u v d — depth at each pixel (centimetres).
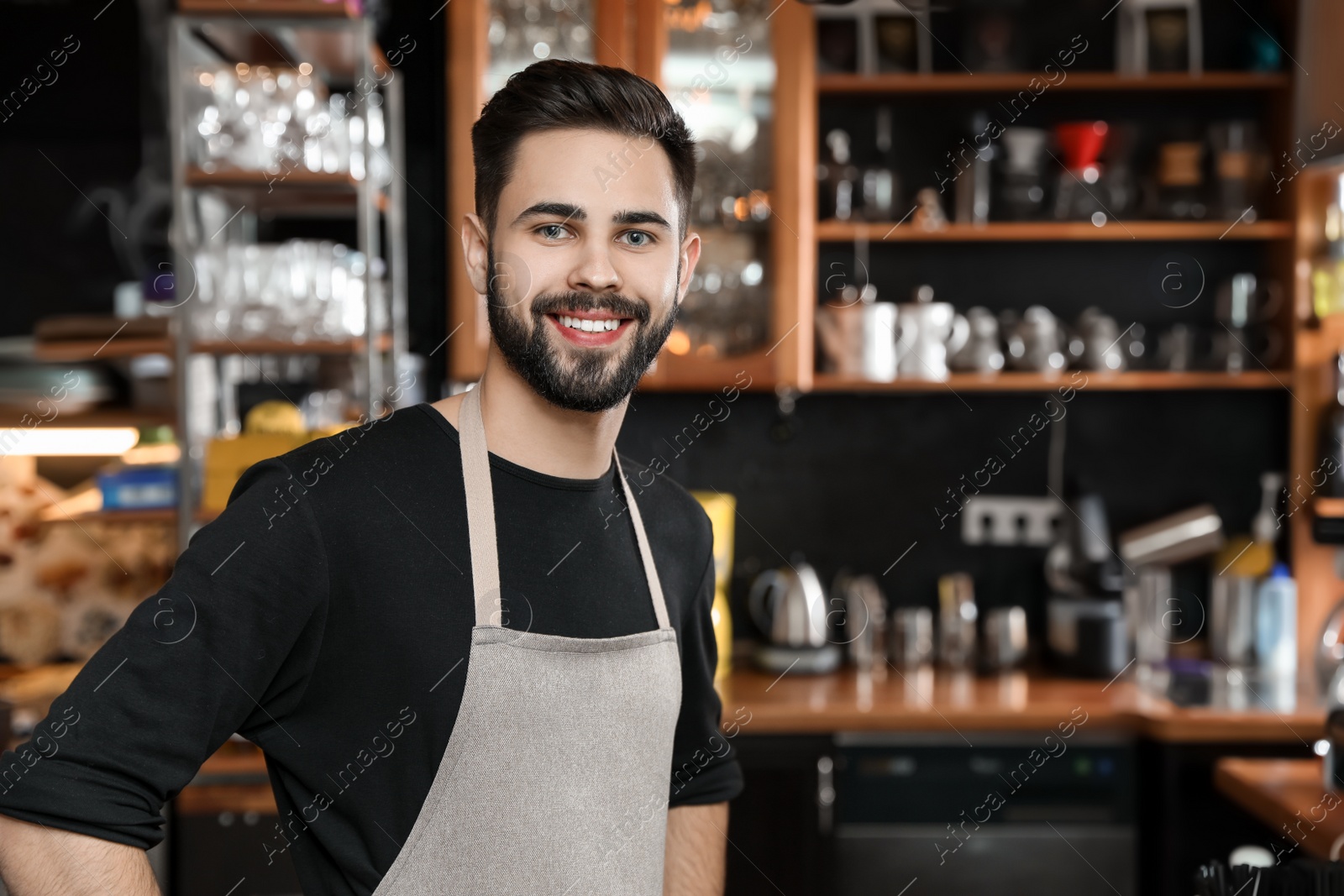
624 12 238
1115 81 250
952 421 275
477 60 235
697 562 125
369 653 97
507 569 103
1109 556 254
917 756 221
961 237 251
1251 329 257
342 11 215
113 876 85
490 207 104
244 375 256
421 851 99
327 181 216
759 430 274
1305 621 256
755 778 221
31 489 244
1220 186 249
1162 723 217
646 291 101
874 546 275
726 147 244
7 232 271
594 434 107
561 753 103
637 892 108
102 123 271
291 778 100
